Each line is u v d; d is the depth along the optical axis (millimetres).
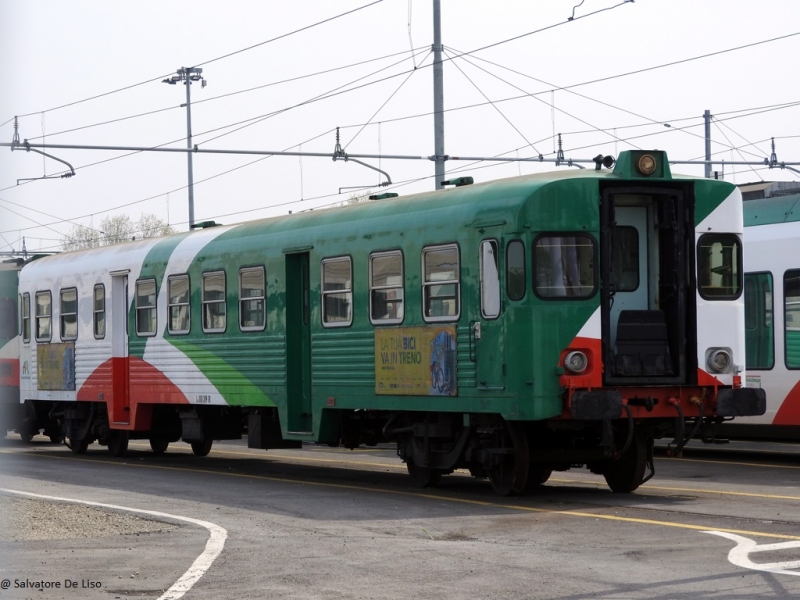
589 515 13078
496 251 14562
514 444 14680
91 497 15562
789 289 19812
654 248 15062
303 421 18562
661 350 14797
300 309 18562
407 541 11422
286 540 11523
